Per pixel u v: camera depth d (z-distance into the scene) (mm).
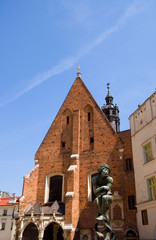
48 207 30875
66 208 30094
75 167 32875
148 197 25547
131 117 31422
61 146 36688
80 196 32094
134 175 29406
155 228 23688
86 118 36719
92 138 35219
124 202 29047
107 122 34812
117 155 32125
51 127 38688
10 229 65625
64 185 33781
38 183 35438
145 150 27859
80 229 30312
